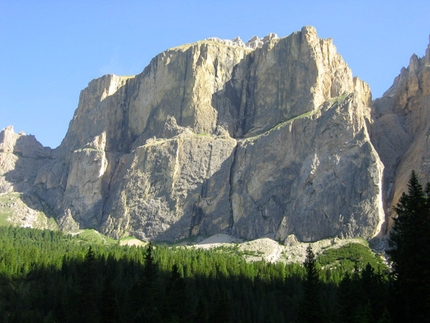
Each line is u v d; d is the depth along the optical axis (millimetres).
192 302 170500
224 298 149500
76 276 194125
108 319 155875
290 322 172500
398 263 115125
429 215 111250
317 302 129750
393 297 114875
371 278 140625
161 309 153500
